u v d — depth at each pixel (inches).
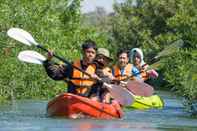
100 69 706.2
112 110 670.5
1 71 913.5
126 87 792.3
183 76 850.1
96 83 695.1
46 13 1130.0
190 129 581.3
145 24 2468.0
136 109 833.5
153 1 2400.3
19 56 693.3
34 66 971.3
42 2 1183.6
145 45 2186.3
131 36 2549.2
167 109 837.8
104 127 571.2
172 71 938.1
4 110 729.6
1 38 925.2
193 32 1056.2
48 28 1091.9
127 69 887.7
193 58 915.4
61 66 689.0
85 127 565.3
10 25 939.3
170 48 920.3
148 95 805.2
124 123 618.5
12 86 925.8
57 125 573.6
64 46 1165.7
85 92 691.4
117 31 2615.7
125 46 2571.4
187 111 778.2
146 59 2146.9
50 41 1066.1
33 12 1024.9
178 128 586.9
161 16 2374.5
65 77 693.3
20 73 943.0
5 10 941.8
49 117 652.1
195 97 766.5
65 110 656.4
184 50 1023.6
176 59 951.0
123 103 713.0
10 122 590.6
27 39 713.0
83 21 1752.0
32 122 595.2
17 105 814.5
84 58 697.6
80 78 691.4
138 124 612.1
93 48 692.7
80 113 657.6
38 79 985.5
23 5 994.1
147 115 725.9
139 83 802.8
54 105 663.1
